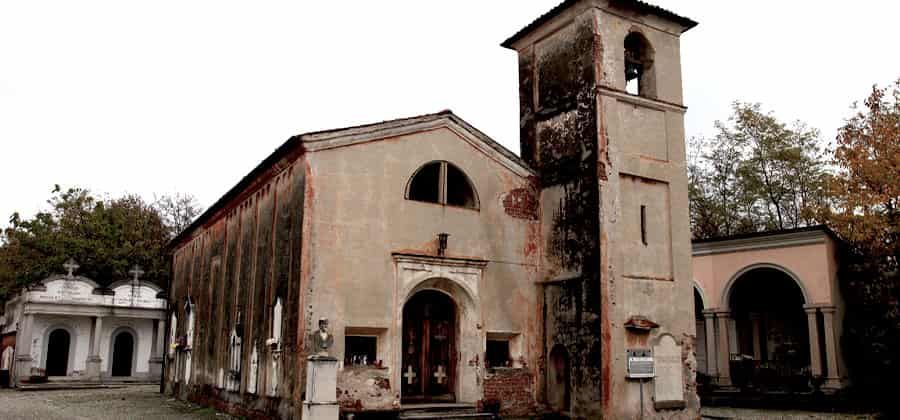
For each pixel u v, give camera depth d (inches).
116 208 2031.3
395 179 684.7
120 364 1636.3
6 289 1825.8
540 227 778.2
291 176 675.4
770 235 1051.3
